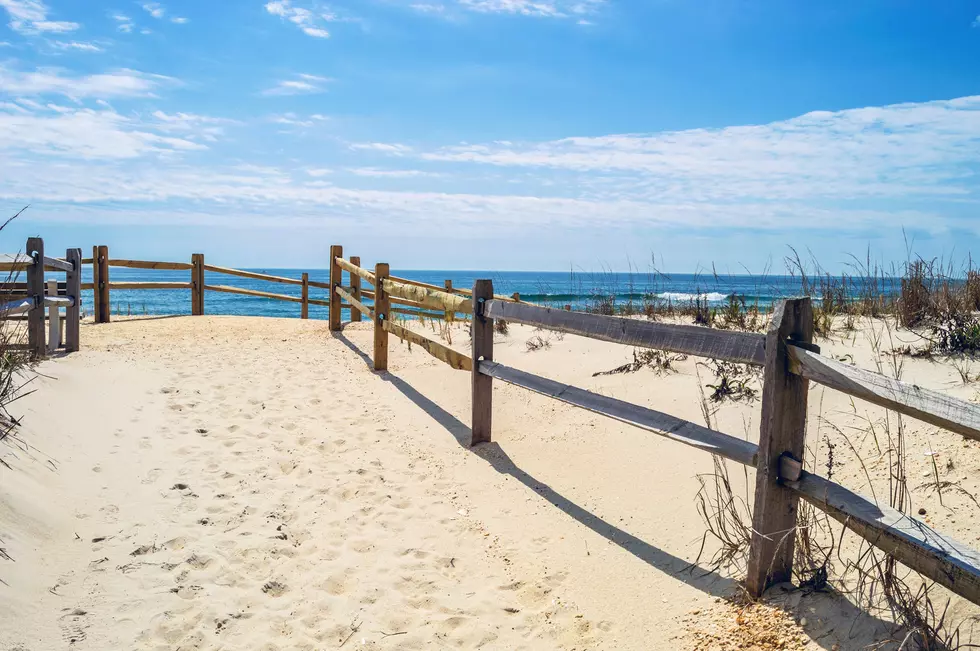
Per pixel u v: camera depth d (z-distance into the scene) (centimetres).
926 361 512
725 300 845
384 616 326
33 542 342
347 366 843
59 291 811
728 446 324
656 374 612
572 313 445
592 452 507
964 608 256
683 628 300
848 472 386
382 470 510
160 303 3853
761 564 299
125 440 515
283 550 382
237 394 682
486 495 465
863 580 286
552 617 326
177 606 319
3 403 465
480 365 554
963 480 340
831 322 652
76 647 281
